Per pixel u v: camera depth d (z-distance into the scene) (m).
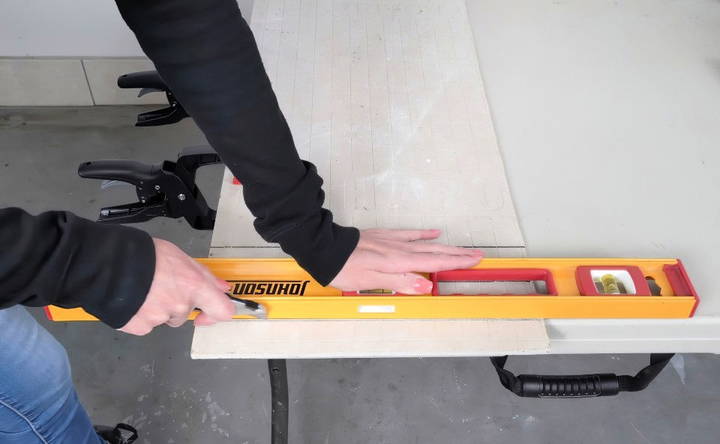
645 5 1.29
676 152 0.99
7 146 2.12
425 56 1.16
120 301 0.62
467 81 1.11
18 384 0.94
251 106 0.63
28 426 1.00
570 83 1.11
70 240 0.59
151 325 0.69
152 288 0.64
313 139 1.00
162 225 1.90
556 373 1.60
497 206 0.91
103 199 1.97
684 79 1.11
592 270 0.79
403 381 1.58
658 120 1.04
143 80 1.11
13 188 2.00
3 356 0.90
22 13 1.99
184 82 0.62
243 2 2.05
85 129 2.18
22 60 2.11
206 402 1.55
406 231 0.84
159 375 1.60
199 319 0.74
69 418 1.08
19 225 0.57
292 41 1.19
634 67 1.14
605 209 0.91
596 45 1.19
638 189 0.93
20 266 0.56
